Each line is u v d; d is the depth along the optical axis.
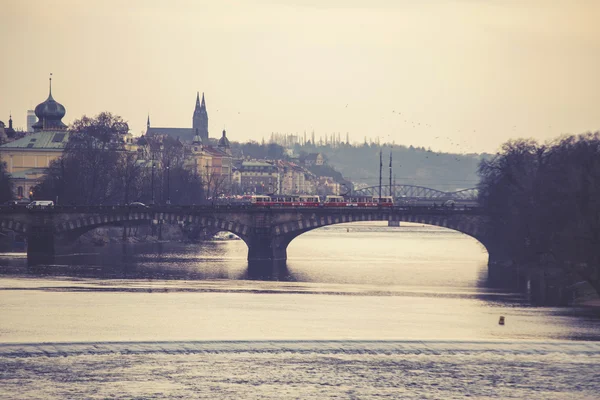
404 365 188.62
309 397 170.00
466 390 176.38
